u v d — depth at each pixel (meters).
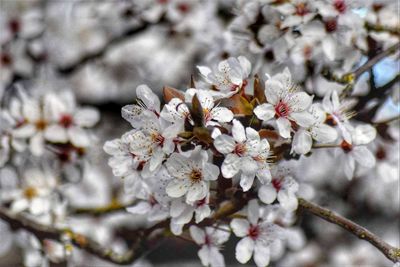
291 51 0.61
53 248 0.68
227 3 0.85
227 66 0.52
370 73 0.60
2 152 0.71
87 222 0.77
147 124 0.51
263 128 0.52
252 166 0.50
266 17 0.61
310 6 0.59
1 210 0.68
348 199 0.89
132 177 0.55
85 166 0.73
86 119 0.72
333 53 0.59
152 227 0.59
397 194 0.90
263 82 0.54
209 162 0.53
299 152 0.52
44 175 0.72
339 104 0.55
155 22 0.86
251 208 0.54
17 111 0.72
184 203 0.52
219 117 0.51
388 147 0.62
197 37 0.87
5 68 0.84
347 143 0.55
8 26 0.85
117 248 0.77
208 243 0.55
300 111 0.52
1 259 0.81
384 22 0.62
